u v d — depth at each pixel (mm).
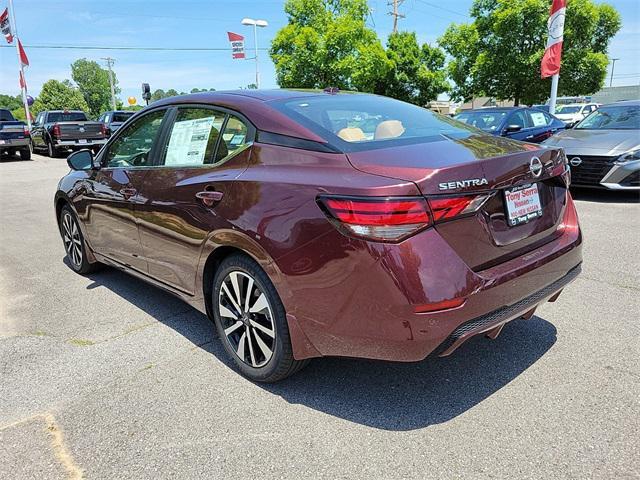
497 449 2309
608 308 3773
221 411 2672
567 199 3090
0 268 5344
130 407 2730
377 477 2168
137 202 3615
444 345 2291
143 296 4391
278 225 2521
